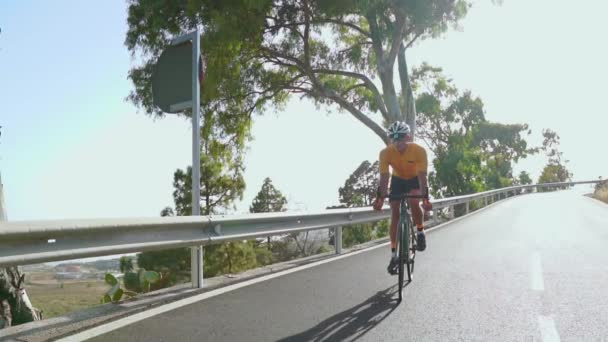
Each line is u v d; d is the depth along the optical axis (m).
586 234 13.30
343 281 7.29
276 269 8.43
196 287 6.86
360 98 28.53
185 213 28.64
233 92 22.84
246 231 7.63
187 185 29.05
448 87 38.31
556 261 8.70
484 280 7.12
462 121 41.72
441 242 12.01
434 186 35.31
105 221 5.08
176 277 25.38
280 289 6.73
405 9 21.06
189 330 4.78
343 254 10.55
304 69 24.02
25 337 4.53
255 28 20.45
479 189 34.00
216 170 28.52
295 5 21.94
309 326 4.93
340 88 28.03
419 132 42.75
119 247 5.32
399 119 24.20
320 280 7.38
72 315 5.29
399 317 5.23
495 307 5.58
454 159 35.03
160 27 20.62
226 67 21.81
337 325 4.96
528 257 9.20
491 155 60.75
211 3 20.23
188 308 5.65
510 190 54.59
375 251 11.04
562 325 4.86
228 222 7.15
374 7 20.86
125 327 4.88
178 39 7.61
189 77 7.49
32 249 4.50
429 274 7.67
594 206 28.34
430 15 20.88
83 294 15.38
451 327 4.85
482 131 58.44
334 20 22.77
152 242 5.80
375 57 27.05
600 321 4.98
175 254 25.22
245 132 25.41
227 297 6.23
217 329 4.82
